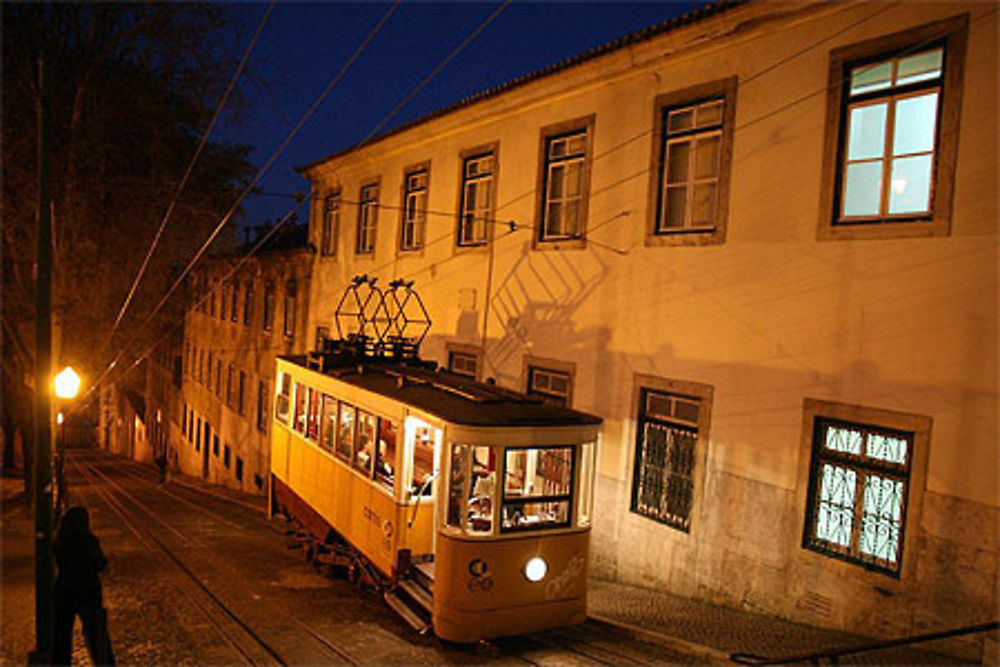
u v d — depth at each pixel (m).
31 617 8.73
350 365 11.58
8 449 28.70
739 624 8.65
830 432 8.64
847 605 8.23
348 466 10.06
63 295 17.97
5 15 16.47
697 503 9.93
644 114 11.14
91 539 6.88
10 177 16.84
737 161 9.74
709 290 9.99
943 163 7.70
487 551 7.72
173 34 17.06
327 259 21.00
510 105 13.69
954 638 7.30
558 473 8.31
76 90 17.41
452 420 7.75
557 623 8.16
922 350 7.78
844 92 8.70
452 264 15.36
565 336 12.32
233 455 27.73
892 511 8.01
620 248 11.38
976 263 7.42
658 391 10.73
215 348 30.64
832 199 8.69
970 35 7.55
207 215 19.91
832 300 8.59
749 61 9.67
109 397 52.38
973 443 7.32
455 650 7.71
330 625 8.52
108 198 19.11
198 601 9.36
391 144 17.69
